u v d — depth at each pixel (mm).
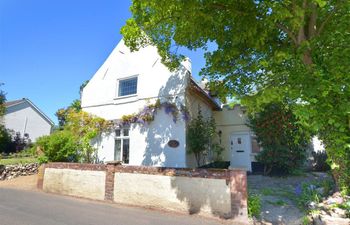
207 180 5973
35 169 14469
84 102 14977
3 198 8312
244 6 5801
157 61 12461
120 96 13461
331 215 4770
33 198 8281
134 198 7125
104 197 7797
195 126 11758
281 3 5090
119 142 13016
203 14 5664
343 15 5238
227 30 6691
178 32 7320
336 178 5441
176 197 6359
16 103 31625
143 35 9406
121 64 13867
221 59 7543
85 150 12812
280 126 10922
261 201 6730
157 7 6547
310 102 4980
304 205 6039
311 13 5676
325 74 4871
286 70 5996
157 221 5473
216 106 14969
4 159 16922
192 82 11812
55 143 10883
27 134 32125
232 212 5484
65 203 7449
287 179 10078
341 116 4945
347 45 4758
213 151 13773
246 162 13734
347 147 5012
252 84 7410
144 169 7121
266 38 6590
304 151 10938
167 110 11484
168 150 11156
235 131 14484
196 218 5688
